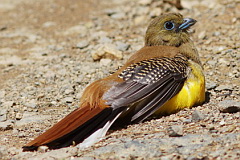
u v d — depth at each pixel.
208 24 19.12
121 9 23.61
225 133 9.37
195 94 10.82
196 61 11.82
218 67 14.48
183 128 9.86
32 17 24.39
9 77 15.66
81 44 18.55
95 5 25.36
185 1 22.58
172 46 11.96
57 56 17.67
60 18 23.70
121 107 9.84
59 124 9.29
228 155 8.29
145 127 10.11
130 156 8.50
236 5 21.19
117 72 10.78
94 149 9.13
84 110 9.59
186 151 8.61
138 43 18.05
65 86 14.12
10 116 12.23
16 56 18.27
